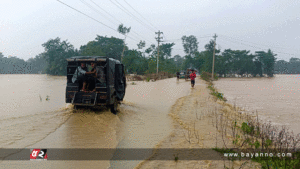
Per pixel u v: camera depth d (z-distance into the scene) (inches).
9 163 165.0
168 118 352.8
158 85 1044.5
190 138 250.2
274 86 1272.1
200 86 1033.5
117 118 325.7
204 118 362.6
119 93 402.0
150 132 269.1
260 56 3612.2
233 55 3457.2
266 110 462.9
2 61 4067.4
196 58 3543.3
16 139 219.6
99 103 339.6
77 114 337.4
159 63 2079.2
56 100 490.6
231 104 540.1
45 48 2989.7
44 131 249.9
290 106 518.6
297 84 1505.9
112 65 362.6
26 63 4323.3
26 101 468.4
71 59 343.0
